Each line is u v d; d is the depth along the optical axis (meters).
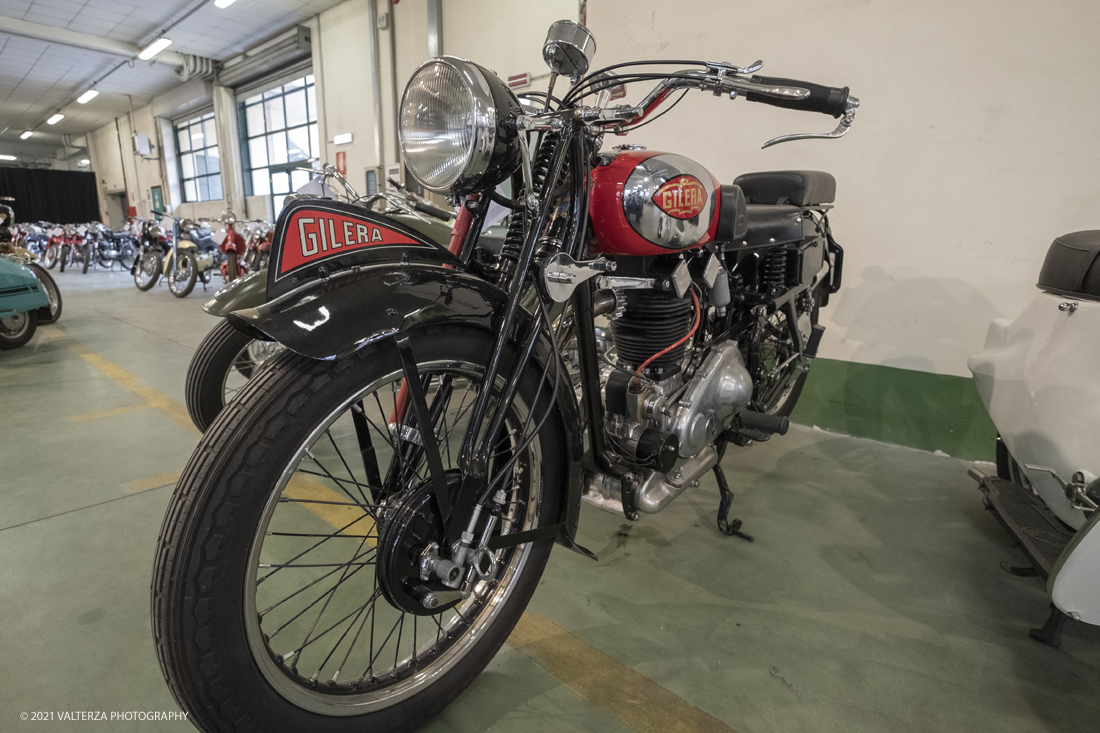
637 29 3.12
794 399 2.34
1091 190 2.08
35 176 16.33
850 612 1.44
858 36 2.46
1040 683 1.22
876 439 2.65
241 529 0.76
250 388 0.81
